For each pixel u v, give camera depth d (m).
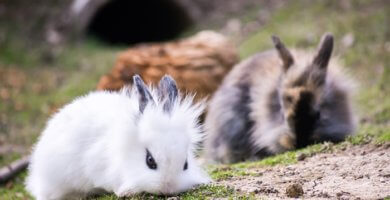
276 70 17.52
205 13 34.84
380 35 27.16
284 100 16.00
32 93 26.77
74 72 29.36
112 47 33.53
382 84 22.88
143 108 10.42
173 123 10.01
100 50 32.16
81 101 12.37
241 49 29.05
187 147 10.14
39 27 32.56
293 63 16.98
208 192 10.44
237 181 11.63
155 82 19.52
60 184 11.53
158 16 36.66
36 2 33.56
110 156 10.66
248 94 17.94
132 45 36.97
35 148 13.20
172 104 10.42
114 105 11.63
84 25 33.06
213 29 33.09
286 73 16.69
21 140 21.27
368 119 19.73
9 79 28.11
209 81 20.30
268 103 16.97
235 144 17.95
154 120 10.00
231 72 19.05
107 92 13.10
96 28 35.72
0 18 32.78
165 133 9.91
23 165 17.92
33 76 28.95
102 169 10.85
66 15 32.94
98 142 11.02
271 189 10.78
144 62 20.08
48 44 31.80
